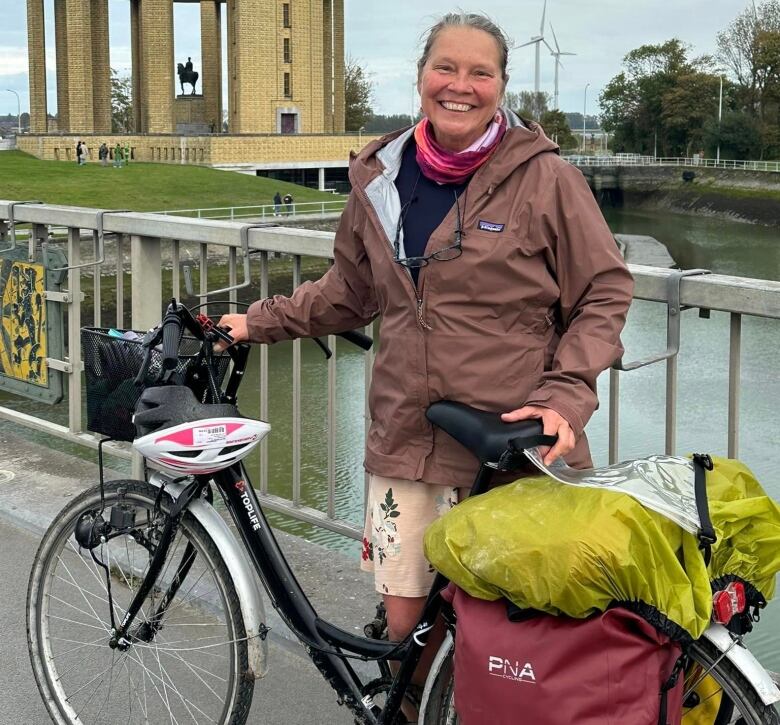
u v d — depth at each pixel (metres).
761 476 11.09
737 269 46.94
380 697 2.69
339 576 3.72
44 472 4.92
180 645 3.06
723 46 89.69
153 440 2.34
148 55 65.81
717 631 1.83
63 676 3.03
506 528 1.84
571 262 2.17
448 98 2.15
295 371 3.92
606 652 1.74
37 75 68.50
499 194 2.18
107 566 2.64
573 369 2.05
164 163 62.41
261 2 66.31
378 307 2.63
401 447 2.30
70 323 4.95
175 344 2.34
